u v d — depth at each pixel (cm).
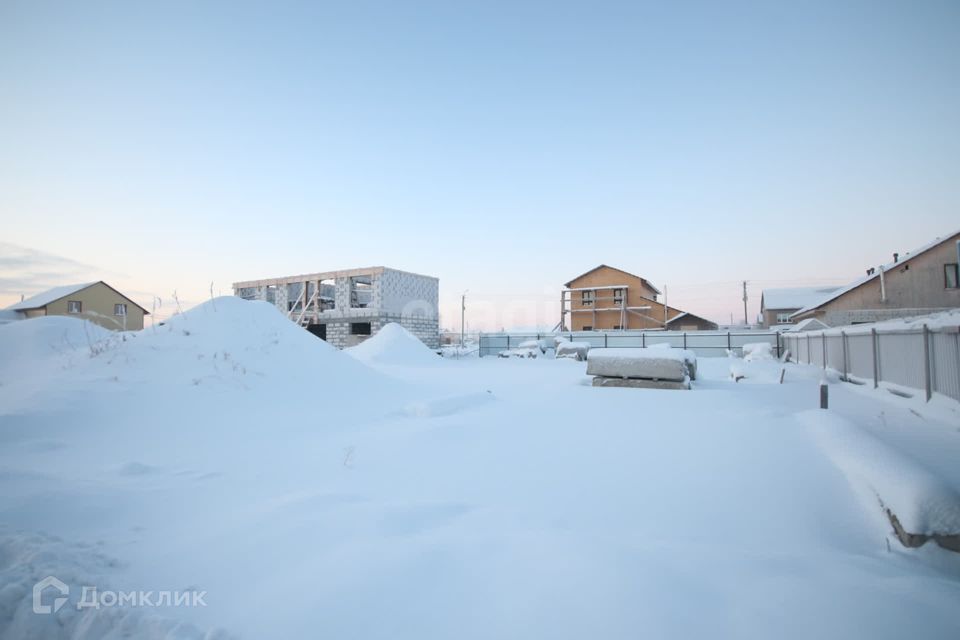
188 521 341
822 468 470
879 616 225
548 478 455
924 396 920
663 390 1173
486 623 213
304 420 709
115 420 616
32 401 618
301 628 213
